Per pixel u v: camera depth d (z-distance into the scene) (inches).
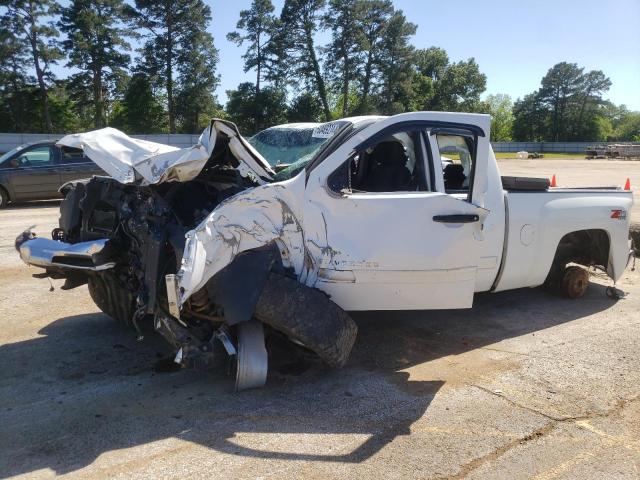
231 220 143.5
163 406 145.4
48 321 210.5
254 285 142.5
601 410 147.4
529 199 207.2
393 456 124.4
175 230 151.7
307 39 2470.5
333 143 157.1
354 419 140.7
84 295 244.1
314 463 121.1
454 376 167.3
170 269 151.9
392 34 2586.1
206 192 172.1
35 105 2329.0
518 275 207.2
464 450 127.6
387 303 165.6
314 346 146.6
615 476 118.8
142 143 178.1
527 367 174.4
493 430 136.6
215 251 139.7
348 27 2504.9
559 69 4183.1
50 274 181.8
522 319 220.2
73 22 2197.3
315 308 147.1
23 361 173.2
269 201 147.2
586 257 249.4
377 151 186.1
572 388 160.2
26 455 121.9
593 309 234.1
